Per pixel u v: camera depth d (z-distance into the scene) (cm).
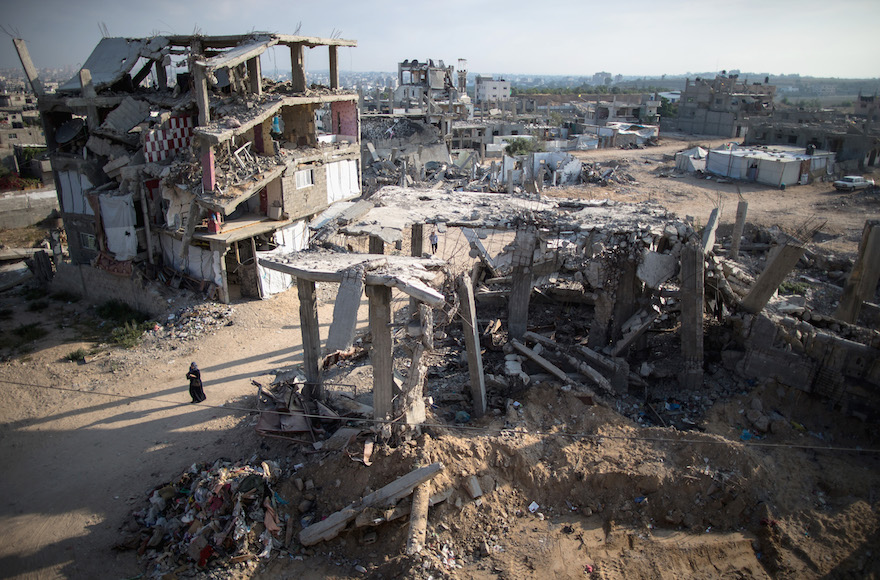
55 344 2181
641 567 1159
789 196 4559
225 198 2094
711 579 1147
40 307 2556
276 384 1695
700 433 1434
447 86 8181
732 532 1255
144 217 2388
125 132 2386
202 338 2170
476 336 1560
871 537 1203
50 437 1595
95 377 1923
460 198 2166
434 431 1424
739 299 1795
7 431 1627
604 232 1734
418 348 1398
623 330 1805
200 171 2245
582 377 1744
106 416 1691
